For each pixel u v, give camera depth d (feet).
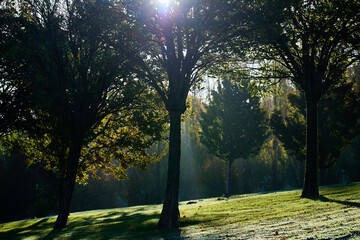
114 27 50.88
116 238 42.01
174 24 50.08
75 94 55.31
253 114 128.77
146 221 57.31
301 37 66.90
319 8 60.85
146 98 70.03
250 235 30.12
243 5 46.21
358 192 65.05
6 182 167.02
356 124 115.65
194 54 50.24
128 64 53.83
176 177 47.42
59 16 54.90
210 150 133.28
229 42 50.75
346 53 67.26
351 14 59.62
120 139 70.69
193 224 48.06
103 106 63.77
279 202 65.00
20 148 74.02
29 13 56.70
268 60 76.07
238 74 71.31
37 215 155.02
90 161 78.54
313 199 61.26
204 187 180.24
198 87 65.62
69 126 56.49
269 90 81.56
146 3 44.34
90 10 50.90
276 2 45.06
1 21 52.54
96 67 56.70
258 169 177.88
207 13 45.93
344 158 157.89
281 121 121.39
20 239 54.13
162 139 75.77
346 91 113.91
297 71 69.51
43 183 163.94
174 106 48.75
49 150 75.77
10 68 51.26
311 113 68.18
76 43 55.31
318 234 25.57
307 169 67.92
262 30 47.93
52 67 51.57
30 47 51.65
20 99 57.16
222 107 130.82
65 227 61.57
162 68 59.36
